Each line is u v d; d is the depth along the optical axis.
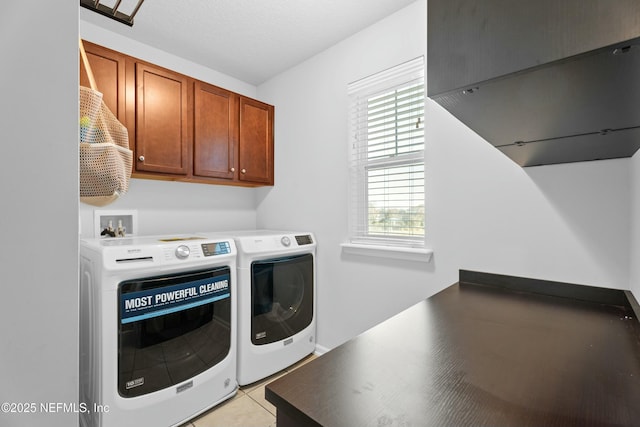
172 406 1.46
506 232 1.41
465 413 0.49
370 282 1.97
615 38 0.40
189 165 2.08
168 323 1.46
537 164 1.29
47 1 0.51
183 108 2.05
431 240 1.68
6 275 0.48
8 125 0.47
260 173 2.56
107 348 1.28
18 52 0.48
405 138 1.83
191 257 1.56
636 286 1.03
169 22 1.90
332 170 2.21
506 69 0.50
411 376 0.61
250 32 2.02
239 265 1.85
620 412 0.50
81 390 1.44
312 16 1.86
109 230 1.98
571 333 0.86
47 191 0.51
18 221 0.49
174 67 2.30
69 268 0.53
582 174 1.21
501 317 1.00
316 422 0.47
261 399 1.73
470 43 0.55
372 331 0.87
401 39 1.80
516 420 0.47
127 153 1.23
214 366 1.65
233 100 2.36
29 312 0.50
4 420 0.47
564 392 0.56
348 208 2.10
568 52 0.44
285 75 2.56
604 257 1.16
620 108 0.60
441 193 1.64
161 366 1.43
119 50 2.03
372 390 0.55
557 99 0.58
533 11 0.47
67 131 0.53
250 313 1.86
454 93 0.58
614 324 0.93
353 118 2.10
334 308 2.19
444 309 1.09
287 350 2.04
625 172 1.12
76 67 0.54
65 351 0.53
